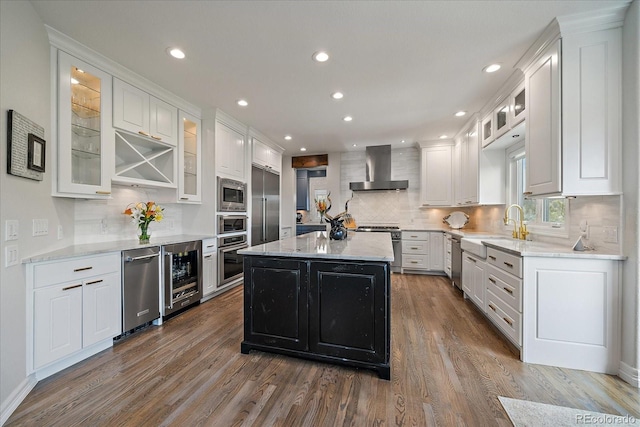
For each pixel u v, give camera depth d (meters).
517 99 2.63
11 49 1.60
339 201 5.91
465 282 3.40
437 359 2.07
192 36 2.02
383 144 5.29
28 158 1.72
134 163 2.77
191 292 3.10
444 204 4.92
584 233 2.15
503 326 2.31
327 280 1.97
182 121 3.23
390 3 1.69
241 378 1.83
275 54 2.25
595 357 1.87
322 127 4.22
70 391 1.68
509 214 3.50
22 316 1.64
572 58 1.88
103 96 2.36
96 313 2.09
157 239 3.03
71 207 2.37
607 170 1.82
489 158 3.59
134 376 1.85
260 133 4.52
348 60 2.34
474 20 1.85
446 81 2.71
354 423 1.43
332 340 1.96
